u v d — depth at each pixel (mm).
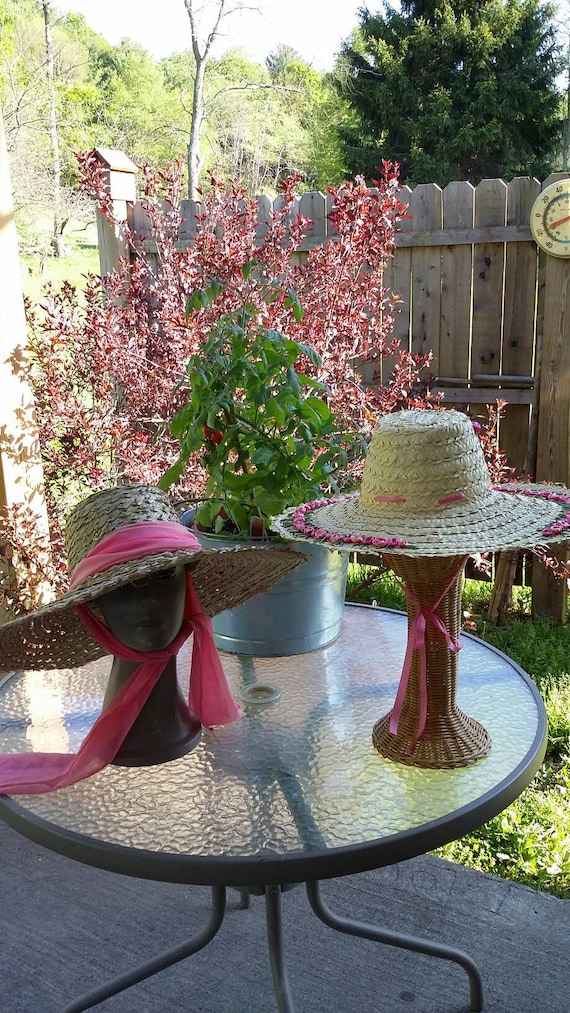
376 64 12438
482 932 1432
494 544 848
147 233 3371
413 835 812
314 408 1432
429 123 11742
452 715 980
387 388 2697
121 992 1320
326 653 1333
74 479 2619
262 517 1316
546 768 1979
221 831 845
